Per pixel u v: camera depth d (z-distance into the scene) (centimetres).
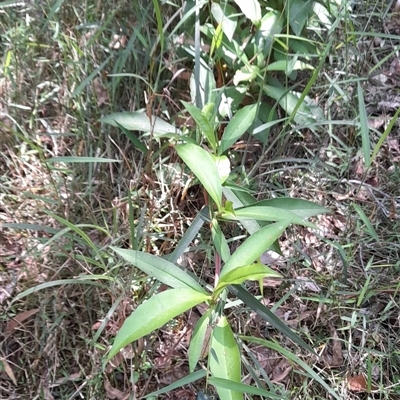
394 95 81
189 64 73
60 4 68
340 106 77
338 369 62
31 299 62
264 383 60
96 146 72
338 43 75
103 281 63
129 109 73
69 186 70
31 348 61
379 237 71
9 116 71
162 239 66
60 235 61
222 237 53
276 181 72
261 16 69
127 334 41
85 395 59
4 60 76
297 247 66
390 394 61
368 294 65
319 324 65
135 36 68
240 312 62
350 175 75
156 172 68
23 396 58
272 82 71
